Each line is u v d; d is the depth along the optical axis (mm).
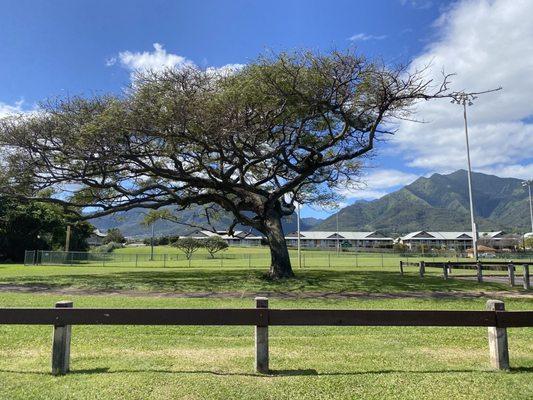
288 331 9273
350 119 19875
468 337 8758
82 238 76938
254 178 27922
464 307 13125
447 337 8734
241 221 24984
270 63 18484
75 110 20672
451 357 7199
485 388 5520
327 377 5926
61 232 65562
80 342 8250
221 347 7871
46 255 49125
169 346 7945
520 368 6332
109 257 56469
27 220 57969
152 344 8094
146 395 5270
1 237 57875
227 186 24000
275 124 20938
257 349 6148
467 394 5348
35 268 37344
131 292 17250
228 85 18750
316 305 13430
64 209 25500
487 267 25328
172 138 19641
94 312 6078
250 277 23500
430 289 18141
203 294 16500
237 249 110750
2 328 9461
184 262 53156
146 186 26016
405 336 8836
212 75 19141
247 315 6102
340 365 6613
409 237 150750
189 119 18453
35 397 5238
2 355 7340
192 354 7324
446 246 137625
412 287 18828
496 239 132500
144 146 21125
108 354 7348
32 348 7828
